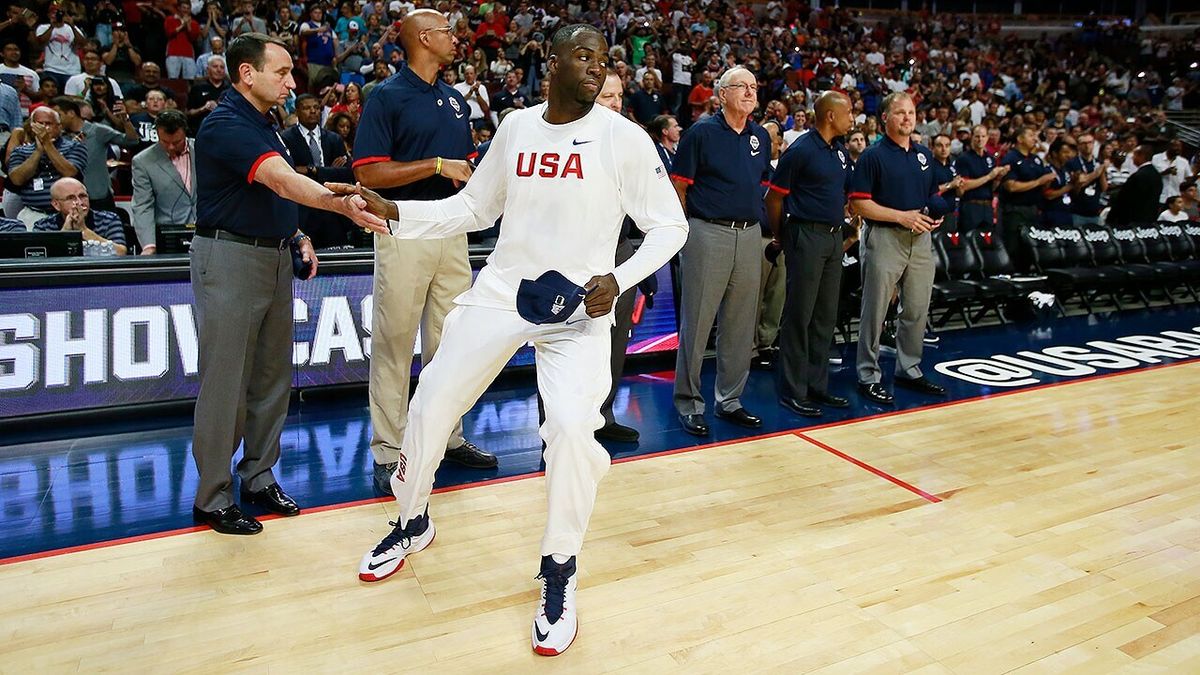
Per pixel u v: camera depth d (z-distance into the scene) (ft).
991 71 51.03
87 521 9.51
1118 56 58.39
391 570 8.24
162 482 10.68
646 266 7.04
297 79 29.68
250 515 9.71
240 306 8.85
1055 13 66.03
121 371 12.73
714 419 13.61
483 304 7.40
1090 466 11.59
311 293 13.99
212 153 8.39
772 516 9.84
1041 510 10.08
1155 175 25.55
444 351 7.51
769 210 13.80
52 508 9.84
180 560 8.59
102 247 13.91
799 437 12.75
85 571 8.33
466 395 7.48
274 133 8.92
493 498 10.33
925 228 13.89
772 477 11.07
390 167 9.79
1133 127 38.22
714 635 7.32
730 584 8.21
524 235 7.21
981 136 21.20
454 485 10.76
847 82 40.70
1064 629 7.46
